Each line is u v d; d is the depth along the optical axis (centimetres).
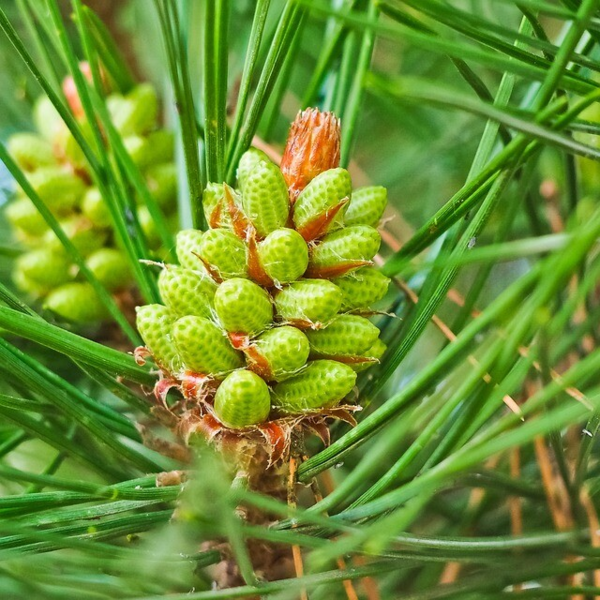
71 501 33
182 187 36
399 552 33
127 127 38
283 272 33
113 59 38
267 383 34
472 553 33
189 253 34
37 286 38
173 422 34
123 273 37
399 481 34
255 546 34
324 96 38
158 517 33
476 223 33
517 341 29
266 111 38
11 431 36
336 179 33
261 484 34
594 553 33
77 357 33
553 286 29
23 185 34
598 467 36
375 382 34
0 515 32
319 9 30
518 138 31
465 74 33
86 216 37
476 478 35
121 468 36
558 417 29
